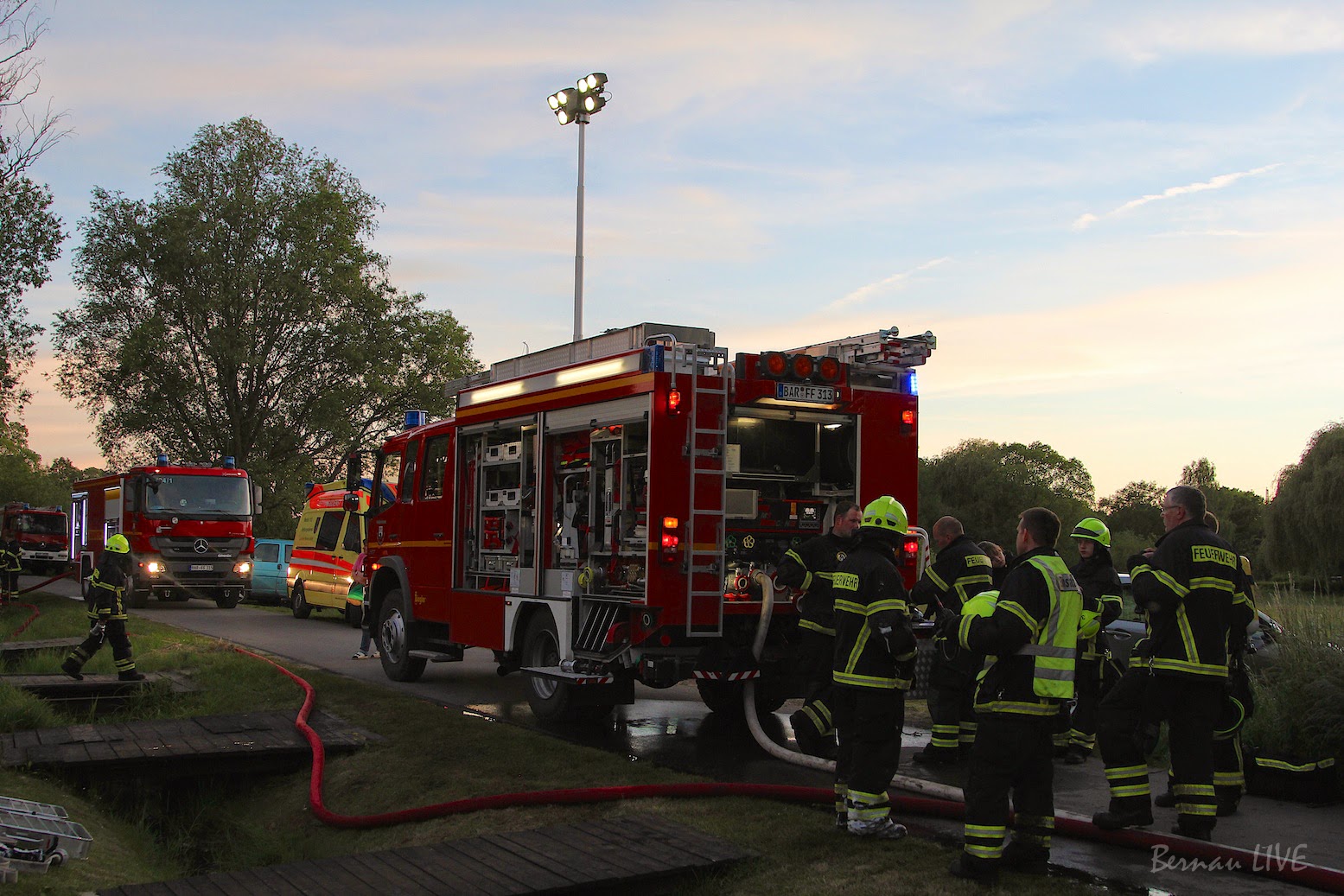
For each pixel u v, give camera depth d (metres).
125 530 23.77
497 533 10.53
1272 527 37.22
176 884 5.13
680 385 8.19
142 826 7.24
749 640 8.53
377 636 12.75
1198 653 5.48
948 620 5.60
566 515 9.35
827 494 8.94
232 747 8.29
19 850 5.38
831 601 7.43
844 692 5.71
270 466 36.91
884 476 9.00
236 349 35.78
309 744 8.41
